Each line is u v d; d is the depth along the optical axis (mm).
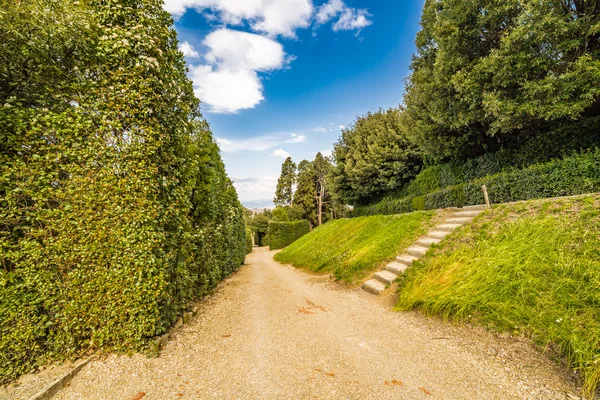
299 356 3154
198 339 3760
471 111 7578
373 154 14609
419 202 11703
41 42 2980
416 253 6270
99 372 2850
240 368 2902
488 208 6371
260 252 29469
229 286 8070
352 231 12133
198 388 2525
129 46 3416
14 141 2906
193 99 5707
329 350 3291
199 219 6566
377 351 3230
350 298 5766
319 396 2352
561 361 2619
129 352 3137
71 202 3090
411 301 4551
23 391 2533
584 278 3146
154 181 3473
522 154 7633
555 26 5312
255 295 6566
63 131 3092
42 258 2980
